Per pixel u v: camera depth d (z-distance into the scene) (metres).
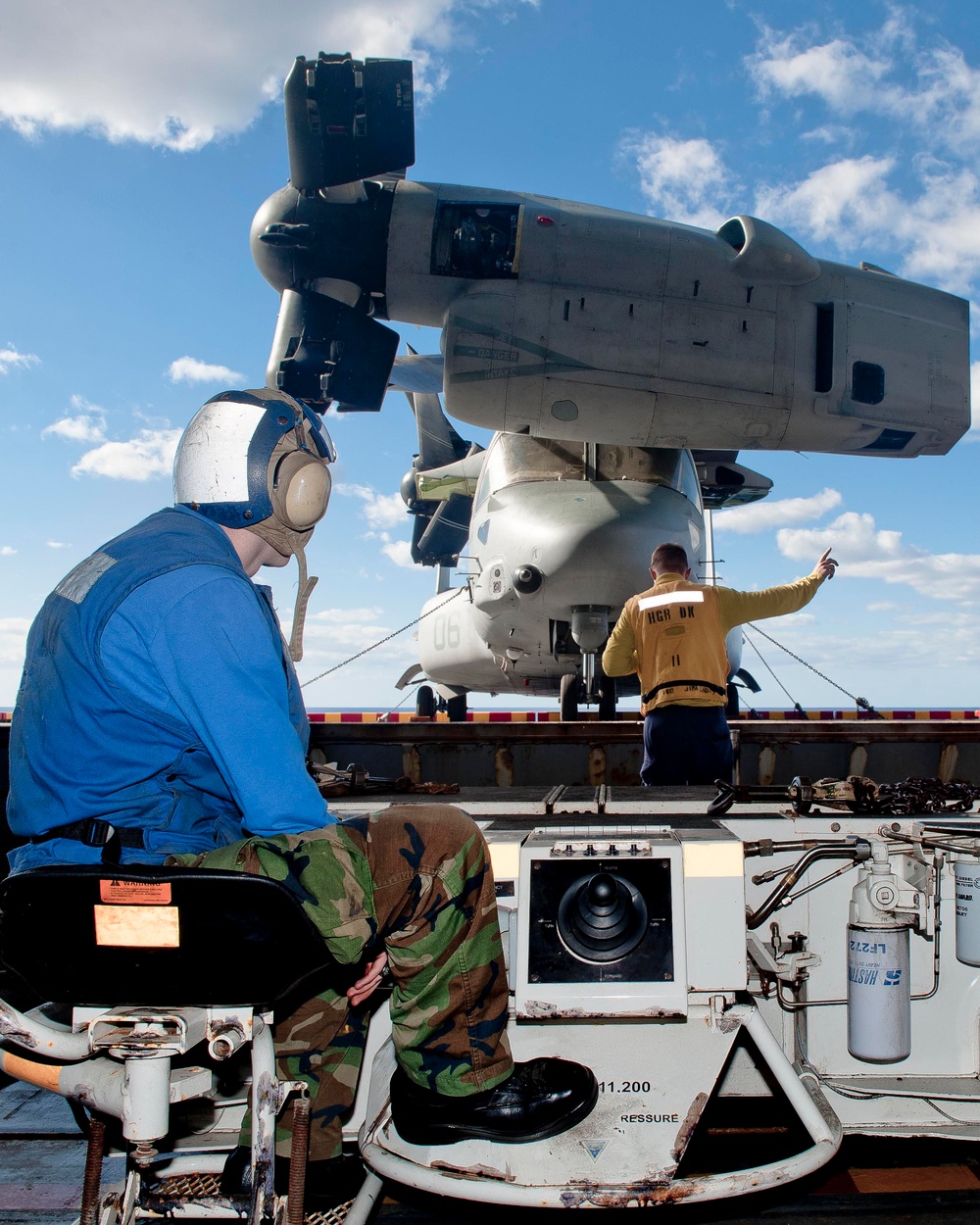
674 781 3.49
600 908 1.80
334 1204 1.68
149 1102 1.30
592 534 6.24
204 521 1.54
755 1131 2.07
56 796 1.37
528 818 2.20
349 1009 1.69
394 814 1.54
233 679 1.34
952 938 2.07
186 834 1.45
